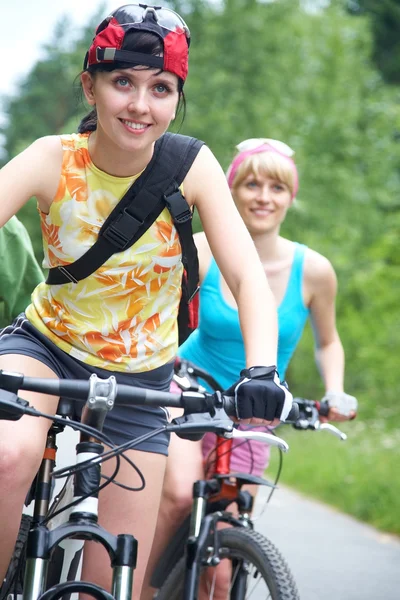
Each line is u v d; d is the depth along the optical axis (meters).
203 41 31.12
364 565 7.97
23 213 30.31
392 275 23.61
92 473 3.14
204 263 5.06
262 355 3.20
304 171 29.84
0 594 3.51
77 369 3.54
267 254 5.18
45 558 3.05
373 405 19.16
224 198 3.49
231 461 5.03
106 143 3.29
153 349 3.58
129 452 3.61
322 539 9.09
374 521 10.12
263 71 30.56
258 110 29.48
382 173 31.86
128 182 3.37
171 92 3.17
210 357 5.14
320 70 31.45
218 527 4.88
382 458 13.43
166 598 4.67
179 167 3.41
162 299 3.57
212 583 4.37
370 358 20.41
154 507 3.68
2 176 3.28
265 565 4.02
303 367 27.66
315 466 13.86
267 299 3.36
